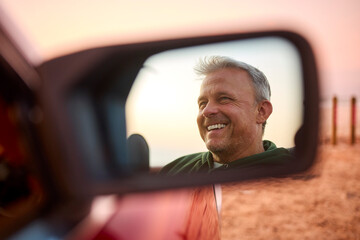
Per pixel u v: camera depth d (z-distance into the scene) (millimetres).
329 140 10375
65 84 795
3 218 902
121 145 1063
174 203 1471
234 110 1539
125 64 983
